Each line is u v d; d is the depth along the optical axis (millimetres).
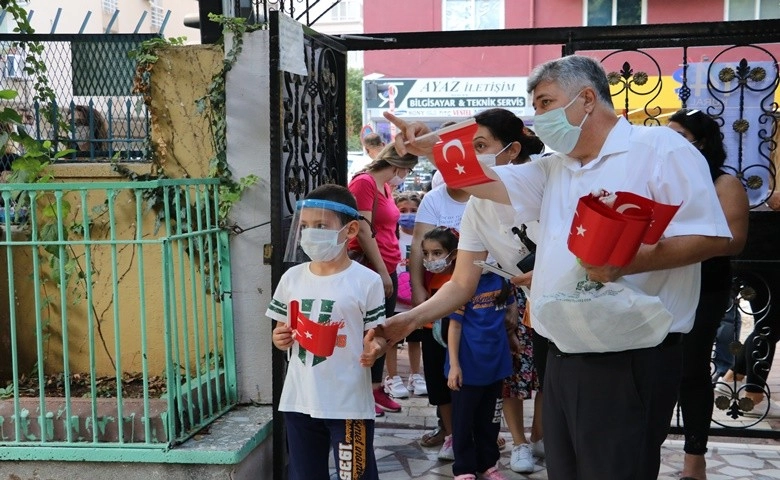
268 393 3684
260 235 3617
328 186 2961
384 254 4539
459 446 3629
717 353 5273
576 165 2291
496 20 17547
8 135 3689
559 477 2326
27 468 3184
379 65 18078
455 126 2258
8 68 4477
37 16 9391
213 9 4051
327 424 2930
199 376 3377
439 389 4090
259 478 3400
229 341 3652
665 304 2219
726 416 4996
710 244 2074
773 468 4047
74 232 3842
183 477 3125
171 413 3129
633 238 1859
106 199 3830
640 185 2164
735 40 4086
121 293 3869
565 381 2250
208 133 3719
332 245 2854
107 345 3928
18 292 3951
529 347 3963
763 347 4566
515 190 2387
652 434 2230
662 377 2199
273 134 3285
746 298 4438
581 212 1925
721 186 3256
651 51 14062
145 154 3967
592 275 1973
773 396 5438
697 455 3592
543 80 2242
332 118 4336
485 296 3588
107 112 4340
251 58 3564
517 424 3994
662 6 16906
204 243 3615
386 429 4676
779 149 4621
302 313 2840
